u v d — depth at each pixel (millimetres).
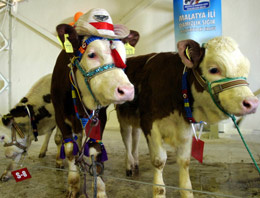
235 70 1367
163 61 1845
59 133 2691
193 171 2379
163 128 1763
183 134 1727
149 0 5152
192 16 4125
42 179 2367
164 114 1727
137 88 1983
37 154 3307
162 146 1754
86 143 1812
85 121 1789
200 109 1665
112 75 1470
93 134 1812
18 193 2070
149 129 1782
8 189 2152
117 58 1497
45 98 2617
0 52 6824
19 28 6695
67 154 1919
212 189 1988
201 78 1493
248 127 4195
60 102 1976
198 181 2145
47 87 2652
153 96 1768
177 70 1708
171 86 1704
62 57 2027
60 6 6234
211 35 4090
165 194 1921
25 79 6672
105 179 2279
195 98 1611
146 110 1815
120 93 1426
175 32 4266
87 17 1604
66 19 6207
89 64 1532
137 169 2525
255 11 4391
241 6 4477
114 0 5566
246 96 1312
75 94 1792
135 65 2174
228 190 1961
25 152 2547
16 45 6742
